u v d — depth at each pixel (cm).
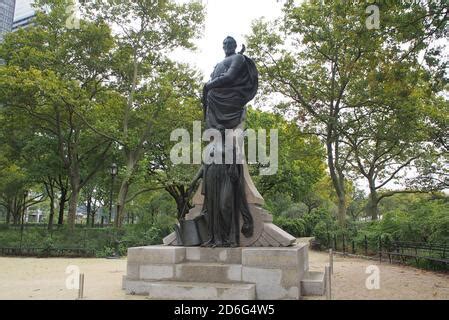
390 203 5231
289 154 3341
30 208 7412
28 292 1051
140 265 1020
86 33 2572
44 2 2669
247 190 1109
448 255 1553
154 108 2762
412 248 1844
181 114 2823
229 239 1069
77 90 2472
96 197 4997
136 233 2605
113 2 2689
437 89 1364
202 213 1112
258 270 948
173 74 2867
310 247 3241
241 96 1166
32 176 3188
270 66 2712
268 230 1072
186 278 991
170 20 2823
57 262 1955
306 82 2758
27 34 2638
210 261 1046
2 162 3381
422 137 2681
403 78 1405
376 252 2192
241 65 1170
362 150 3228
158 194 4712
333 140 2773
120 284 1180
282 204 5250
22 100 2481
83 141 3025
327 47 2523
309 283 985
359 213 6097
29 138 3105
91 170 3266
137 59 2875
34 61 2542
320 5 2445
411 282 1234
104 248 2369
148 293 993
